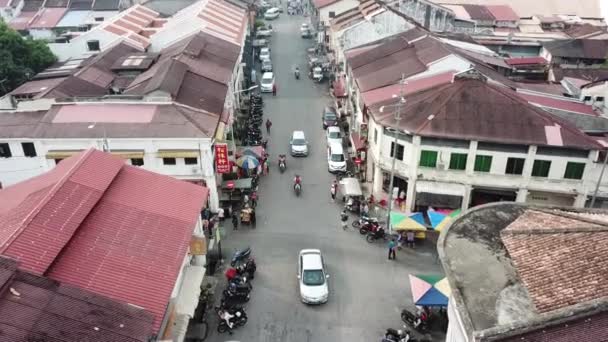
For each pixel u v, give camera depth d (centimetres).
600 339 1424
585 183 3609
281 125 5853
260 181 4600
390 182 3878
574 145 3478
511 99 3831
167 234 2470
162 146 3691
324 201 4281
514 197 3850
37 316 1678
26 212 2281
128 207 2544
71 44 6475
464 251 2109
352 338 2817
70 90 4650
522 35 7775
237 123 5541
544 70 6475
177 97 4184
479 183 3781
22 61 6016
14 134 3766
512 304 1805
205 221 3531
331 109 5997
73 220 2266
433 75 4509
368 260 3516
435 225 3569
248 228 3884
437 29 7994
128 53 5959
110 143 3675
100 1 8619
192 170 3775
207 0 7794
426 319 2847
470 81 3981
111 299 1888
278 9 11950
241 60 6569
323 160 5019
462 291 1878
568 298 1659
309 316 2986
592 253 1761
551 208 2350
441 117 3747
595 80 4984
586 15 9000
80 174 2555
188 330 2788
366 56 5403
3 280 1711
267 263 3472
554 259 1814
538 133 3588
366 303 3095
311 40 9600
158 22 7606
